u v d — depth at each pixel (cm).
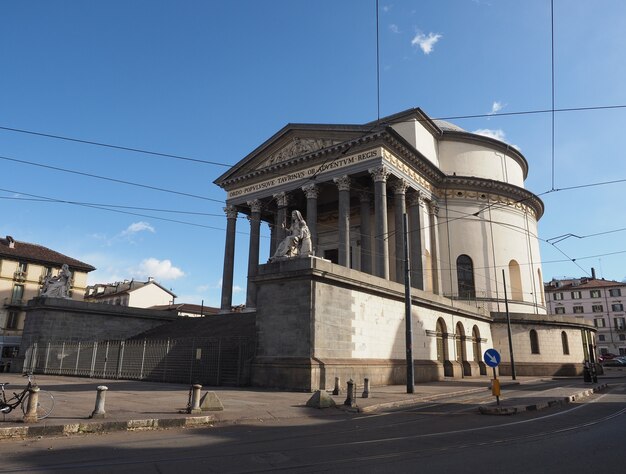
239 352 2162
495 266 4359
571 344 4072
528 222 4800
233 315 3344
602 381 3453
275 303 2109
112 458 798
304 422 1248
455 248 4306
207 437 1006
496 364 1578
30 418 1035
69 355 3034
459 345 3422
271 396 1712
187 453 841
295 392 1870
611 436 1041
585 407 1664
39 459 785
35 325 3322
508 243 4500
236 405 1448
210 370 2253
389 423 1234
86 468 728
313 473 705
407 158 3847
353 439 988
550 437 1027
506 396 1978
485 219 4450
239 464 761
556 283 10819
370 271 3816
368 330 2322
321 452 853
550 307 10500
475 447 907
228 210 4462
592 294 10106
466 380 2941
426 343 2870
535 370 3853
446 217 4372
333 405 1500
